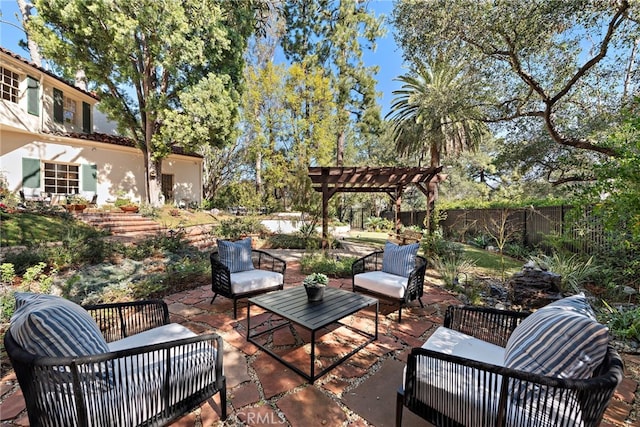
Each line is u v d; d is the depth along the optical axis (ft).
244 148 53.42
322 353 9.30
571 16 14.24
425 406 5.64
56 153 33.37
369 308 13.32
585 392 4.21
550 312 5.43
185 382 5.86
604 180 11.55
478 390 5.02
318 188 26.22
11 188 30.35
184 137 33.12
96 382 4.81
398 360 8.98
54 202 31.99
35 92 31.24
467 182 61.11
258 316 12.16
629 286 14.88
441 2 16.01
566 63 17.49
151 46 29.84
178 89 34.73
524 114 19.94
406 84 38.24
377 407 6.93
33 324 4.61
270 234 35.83
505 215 22.72
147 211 33.83
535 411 4.54
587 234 17.84
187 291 15.30
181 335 7.38
